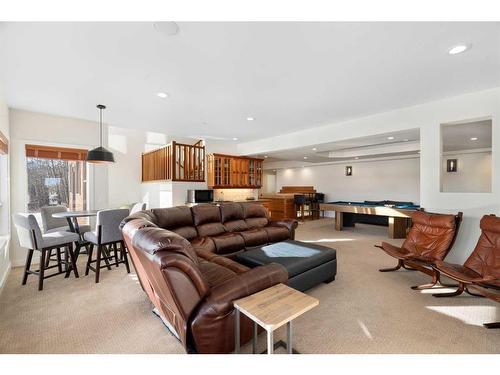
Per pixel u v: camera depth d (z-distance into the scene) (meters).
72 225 3.70
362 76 2.63
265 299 1.59
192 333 1.59
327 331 2.02
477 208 3.13
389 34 1.88
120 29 1.79
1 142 2.98
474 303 2.47
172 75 2.57
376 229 6.81
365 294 2.70
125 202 6.68
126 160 6.72
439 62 2.33
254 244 3.89
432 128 3.45
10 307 2.41
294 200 8.61
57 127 4.10
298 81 2.75
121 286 2.92
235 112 3.92
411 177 7.94
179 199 5.85
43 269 2.87
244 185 7.18
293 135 5.51
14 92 3.01
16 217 2.94
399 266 3.38
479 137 5.30
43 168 4.27
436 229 3.11
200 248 3.10
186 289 1.54
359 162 9.14
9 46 1.99
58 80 2.66
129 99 3.29
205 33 1.85
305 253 2.88
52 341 1.88
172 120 4.39
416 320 2.17
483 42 1.99
